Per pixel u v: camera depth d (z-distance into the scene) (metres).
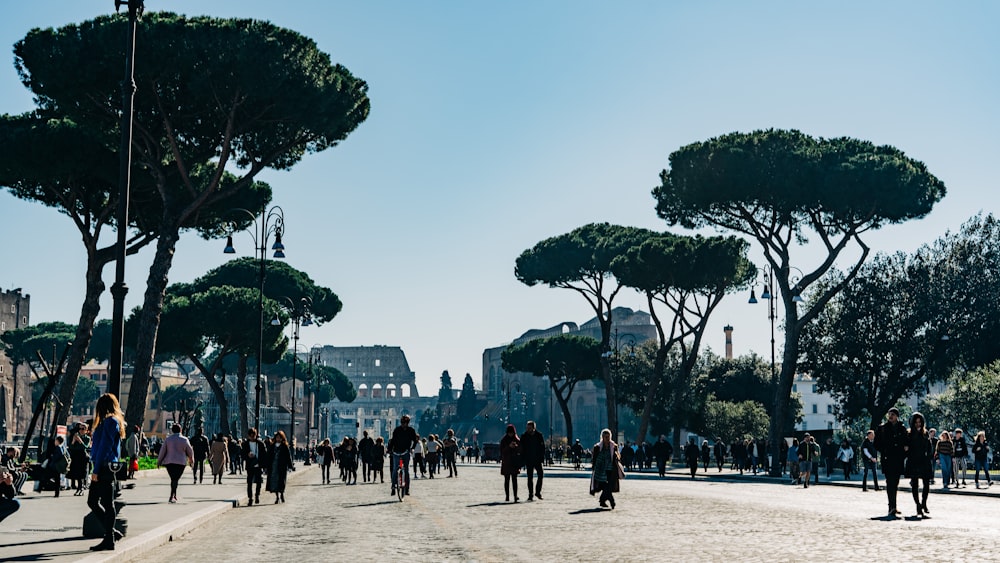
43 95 40.22
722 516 21.62
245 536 17.84
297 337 82.69
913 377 62.62
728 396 96.62
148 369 41.84
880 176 48.06
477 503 27.38
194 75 38.53
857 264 51.31
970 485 39.44
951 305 60.78
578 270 68.12
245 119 41.19
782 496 31.33
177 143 41.25
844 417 65.19
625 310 181.12
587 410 188.50
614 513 22.72
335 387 169.38
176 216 41.94
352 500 30.16
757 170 49.53
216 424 123.38
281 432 29.66
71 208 45.75
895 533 17.05
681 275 60.69
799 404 101.62
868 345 61.59
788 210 50.53
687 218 53.88
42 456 34.38
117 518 15.18
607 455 24.44
